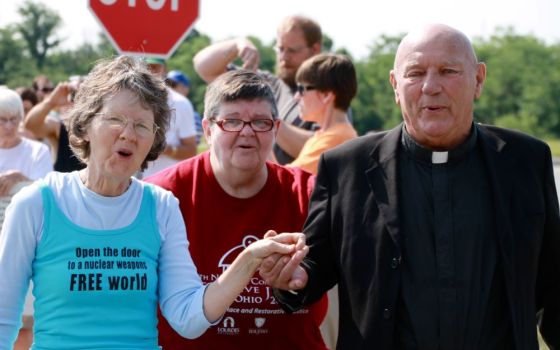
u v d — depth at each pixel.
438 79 3.97
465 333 3.96
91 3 6.56
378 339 4.01
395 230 4.04
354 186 4.21
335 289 5.55
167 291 3.80
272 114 4.59
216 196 4.63
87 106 3.64
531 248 4.04
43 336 3.60
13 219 3.63
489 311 3.98
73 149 3.77
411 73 4.04
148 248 3.73
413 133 4.16
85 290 3.58
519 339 3.94
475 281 3.99
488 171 4.12
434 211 4.08
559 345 4.34
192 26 6.76
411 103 4.04
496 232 4.03
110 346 3.57
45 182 3.72
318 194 4.33
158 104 3.72
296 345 4.59
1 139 7.67
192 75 70.56
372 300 4.04
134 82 3.65
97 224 3.66
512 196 4.09
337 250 4.22
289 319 4.58
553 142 85.00
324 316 4.87
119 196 3.72
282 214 4.64
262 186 4.67
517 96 93.12
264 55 83.81
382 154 4.22
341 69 6.20
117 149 3.61
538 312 4.41
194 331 3.74
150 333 3.72
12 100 7.68
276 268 3.80
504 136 4.24
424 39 4.02
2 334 3.60
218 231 4.60
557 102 91.25
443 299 3.97
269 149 4.58
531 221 4.07
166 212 3.84
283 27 7.74
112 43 6.61
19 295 3.64
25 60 92.56
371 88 91.31
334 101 6.23
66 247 3.61
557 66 94.31
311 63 6.26
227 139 4.52
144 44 6.67
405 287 4.02
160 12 6.69
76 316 3.57
